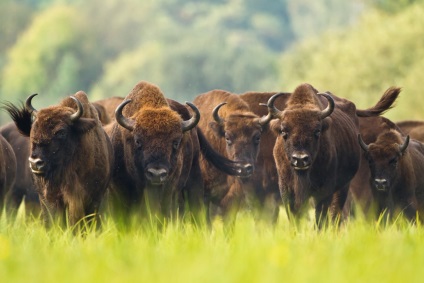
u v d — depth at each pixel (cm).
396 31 17688
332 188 5466
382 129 6288
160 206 4962
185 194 5541
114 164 5044
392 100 6203
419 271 2903
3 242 3269
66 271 2819
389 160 5700
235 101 6219
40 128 4550
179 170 5006
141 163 4825
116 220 4775
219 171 6041
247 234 3512
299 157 5081
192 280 2616
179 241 3612
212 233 4150
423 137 6938
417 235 3903
